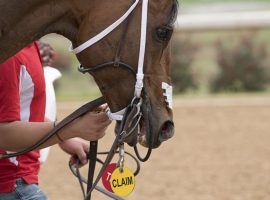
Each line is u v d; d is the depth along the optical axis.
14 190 7.40
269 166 14.74
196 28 24.53
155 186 13.41
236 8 46.66
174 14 6.38
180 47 24.81
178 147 16.48
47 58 8.59
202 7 49.41
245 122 19.02
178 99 22.88
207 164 14.97
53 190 13.16
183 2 58.78
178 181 13.73
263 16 24.55
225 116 19.84
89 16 6.30
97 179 6.68
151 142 6.39
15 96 7.02
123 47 6.25
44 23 6.47
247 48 25.11
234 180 13.77
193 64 25.39
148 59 6.33
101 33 6.24
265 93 24.36
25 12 6.41
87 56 6.34
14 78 7.02
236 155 15.68
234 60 25.00
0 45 6.48
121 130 6.43
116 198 7.55
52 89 8.24
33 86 7.29
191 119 19.50
